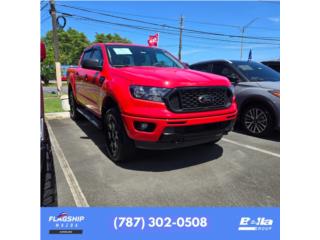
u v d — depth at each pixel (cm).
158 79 297
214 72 579
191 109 299
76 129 560
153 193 280
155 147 302
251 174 325
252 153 397
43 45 290
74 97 606
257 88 479
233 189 289
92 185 296
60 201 264
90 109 470
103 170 336
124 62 404
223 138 476
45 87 1969
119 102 316
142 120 294
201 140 317
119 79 335
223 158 377
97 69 403
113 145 359
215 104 322
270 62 883
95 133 526
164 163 359
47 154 222
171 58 468
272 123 457
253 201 268
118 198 271
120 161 353
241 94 498
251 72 536
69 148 427
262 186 296
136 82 306
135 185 296
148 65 418
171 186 294
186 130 298
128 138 330
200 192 283
